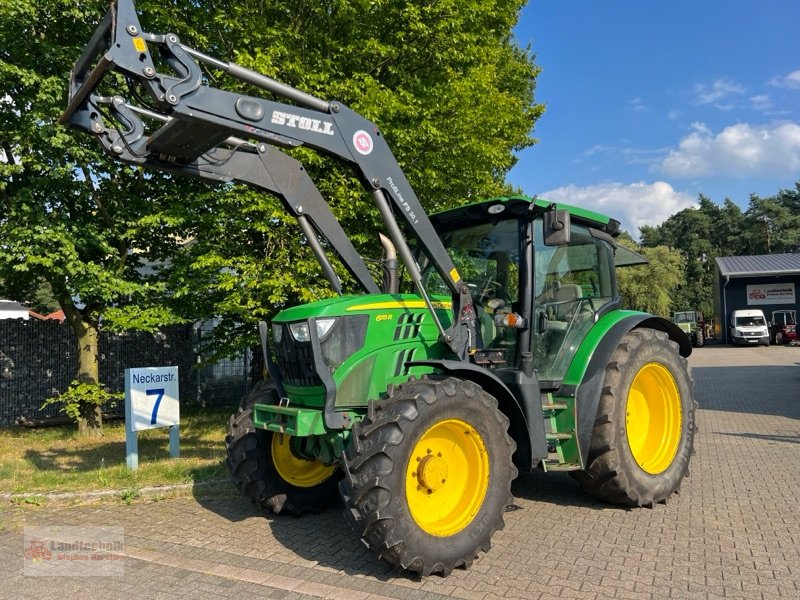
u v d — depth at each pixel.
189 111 3.71
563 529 4.76
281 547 4.51
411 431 3.81
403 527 3.73
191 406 13.55
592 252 5.92
